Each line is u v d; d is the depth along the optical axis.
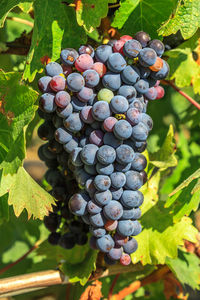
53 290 0.73
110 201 0.46
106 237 0.48
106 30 0.52
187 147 0.73
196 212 0.64
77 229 0.54
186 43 0.55
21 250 0.76
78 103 0.46
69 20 0.50
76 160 0.47
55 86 0.45
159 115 0.72
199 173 0.50
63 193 0.53
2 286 0.52
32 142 0.85
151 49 0.45
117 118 0.46
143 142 0.48
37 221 0.70
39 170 0.89
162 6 0.50
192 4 0.49
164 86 0.65
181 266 0.59
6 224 0.75
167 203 0.53
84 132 0.48
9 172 0.47
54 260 0.65
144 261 0.53
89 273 0.52
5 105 0.48
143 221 0.55
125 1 0.50
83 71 0.46
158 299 0.70
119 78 0.45
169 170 0.60
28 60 0.49
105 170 0.46
